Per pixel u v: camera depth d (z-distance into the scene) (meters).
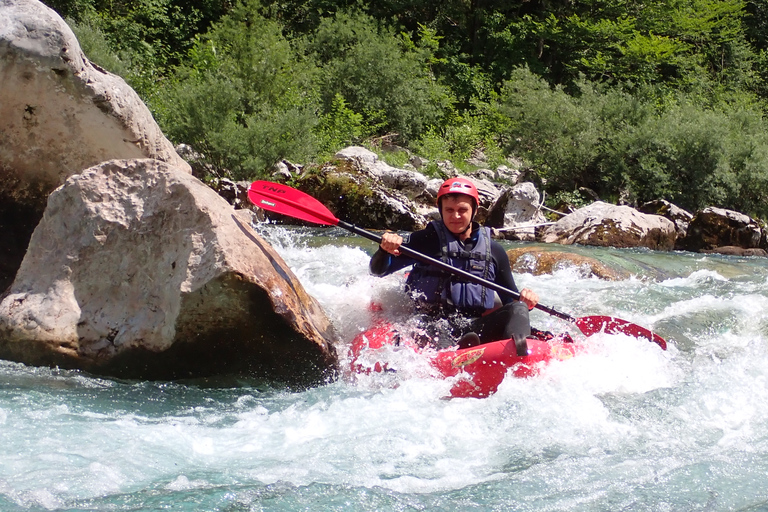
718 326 5.58
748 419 3.48
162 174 4.00
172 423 3.33
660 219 10.97
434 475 2.84
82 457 2.86
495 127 16.75
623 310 5.97
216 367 3.93
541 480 2.80
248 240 3.94
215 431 3.26
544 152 14.54
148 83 13.73
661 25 22.17
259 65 13.33
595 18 21.83
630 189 14.06
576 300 6.28
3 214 5.12
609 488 2.73
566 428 3.33
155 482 2.70
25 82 4.88
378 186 10.98
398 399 3.69
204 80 12.80
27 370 3.87
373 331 4.26
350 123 14.73
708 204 14.17
